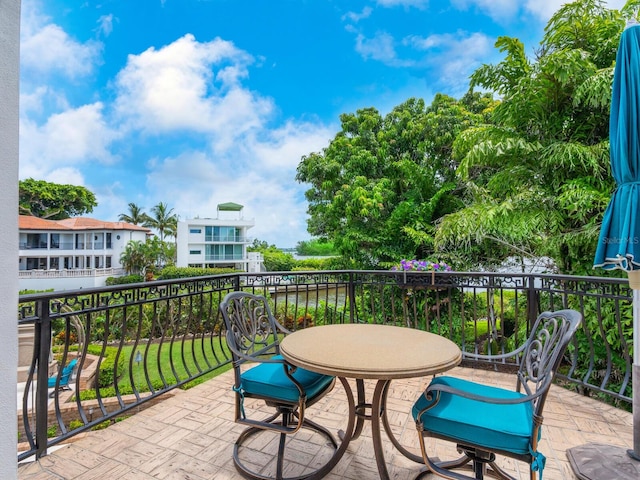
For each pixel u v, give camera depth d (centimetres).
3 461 77
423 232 780
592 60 418
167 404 267
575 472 175
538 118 445
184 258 2912
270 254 2533
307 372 191
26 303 190
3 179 80
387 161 928
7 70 81
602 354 371
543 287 304
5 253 80
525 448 128
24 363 575
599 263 185
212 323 339
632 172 171
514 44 455
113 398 604
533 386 234
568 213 416
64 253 2683
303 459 193
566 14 411
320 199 1000
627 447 200
